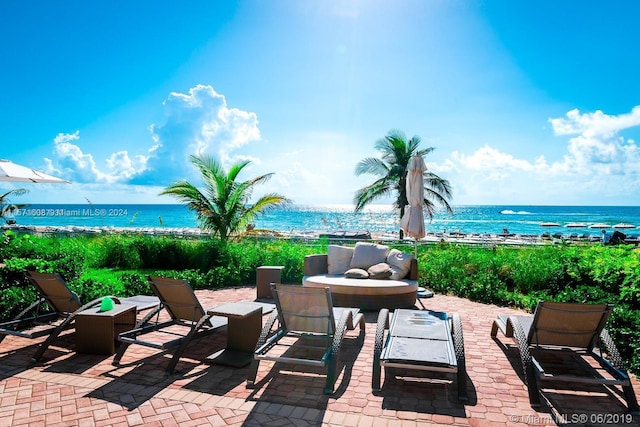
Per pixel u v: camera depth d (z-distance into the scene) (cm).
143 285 865
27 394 387
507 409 365
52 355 495
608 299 664
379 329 442
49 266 756
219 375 439
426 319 516
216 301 841
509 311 752
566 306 401
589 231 4728
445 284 955
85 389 398
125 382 416
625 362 476
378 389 401
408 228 866
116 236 1326
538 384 424
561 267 911
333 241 1563
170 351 516
